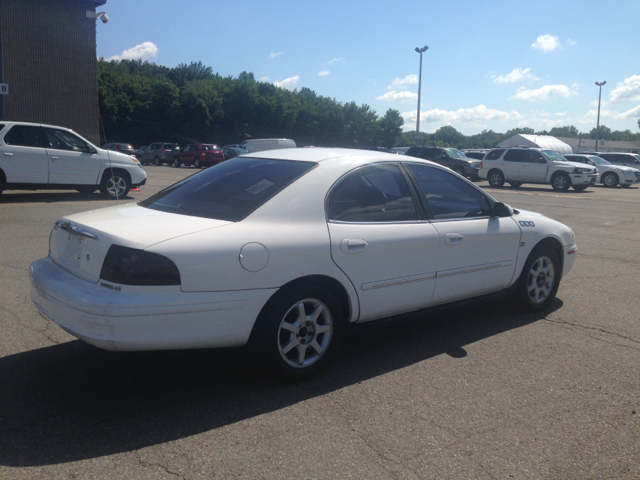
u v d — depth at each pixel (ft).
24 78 67.82
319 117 315.99
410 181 13.26
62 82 70.79
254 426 9.34
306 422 9.53
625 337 14.47
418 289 12.84
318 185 11.52
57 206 36.99
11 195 43.42
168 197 12.19
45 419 9.39
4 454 8.25
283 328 10.73
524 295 15.88
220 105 259.39
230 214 10.71
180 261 9.41
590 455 8.77
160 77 284.20
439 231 13.15
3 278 18.22
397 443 8.92
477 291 14.46
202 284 9.60
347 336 14.19
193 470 8.00
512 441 9.11
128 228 9.97
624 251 27.22
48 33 68.90
